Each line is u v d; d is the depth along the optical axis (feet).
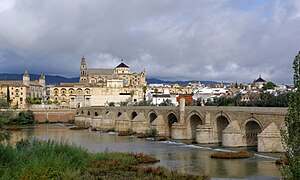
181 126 401.49
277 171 212.43
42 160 181.27
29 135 469.57
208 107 367.86
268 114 292.20
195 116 398.42
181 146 340.59
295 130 107.86
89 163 220.23
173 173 200.44
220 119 359.87
